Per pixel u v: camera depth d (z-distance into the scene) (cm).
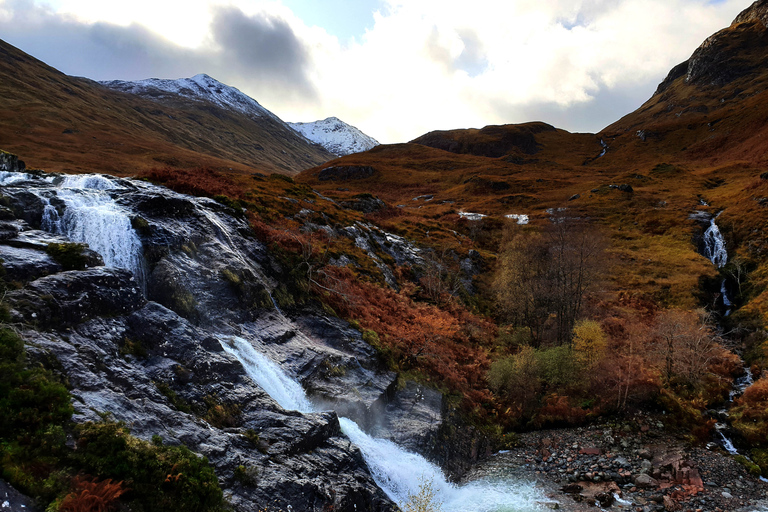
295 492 1952
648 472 3300
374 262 6656
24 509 1204
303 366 3288
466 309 6669
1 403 1407
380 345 4166
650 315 6544
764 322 5866
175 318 2534
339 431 2692
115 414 1727
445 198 15238
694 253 8444
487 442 3869
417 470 3005
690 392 4572
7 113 17175
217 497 1669
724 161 16112
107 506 1367
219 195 5041
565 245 6119
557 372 4609
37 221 2883
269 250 4538
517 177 16812
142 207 3528
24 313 1814
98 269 2317
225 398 2334
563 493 3041
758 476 3269
